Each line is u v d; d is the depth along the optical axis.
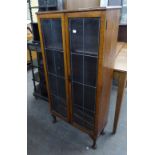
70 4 1.93
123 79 1.37
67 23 1.13
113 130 1.71
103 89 1.25
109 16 0.98
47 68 1.58
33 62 2.38
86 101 1.40
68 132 1.76
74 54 1.25
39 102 2.35
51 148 1.56
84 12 1.00
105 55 1.08
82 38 1.14
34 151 1.53
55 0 1.83
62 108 1.72
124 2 2.32
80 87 1.38
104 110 1.47
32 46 2.00
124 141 1.62
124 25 2.45
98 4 2.05
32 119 1.98
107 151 1.51
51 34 1.35
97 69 1.13
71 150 1.54
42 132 1.77
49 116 2.04
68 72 1.35
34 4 2.49
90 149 1.54
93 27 1.04
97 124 1.38
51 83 1.66
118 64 1.50
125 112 2.06
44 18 1.29
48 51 1.48
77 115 1.56
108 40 1.08
